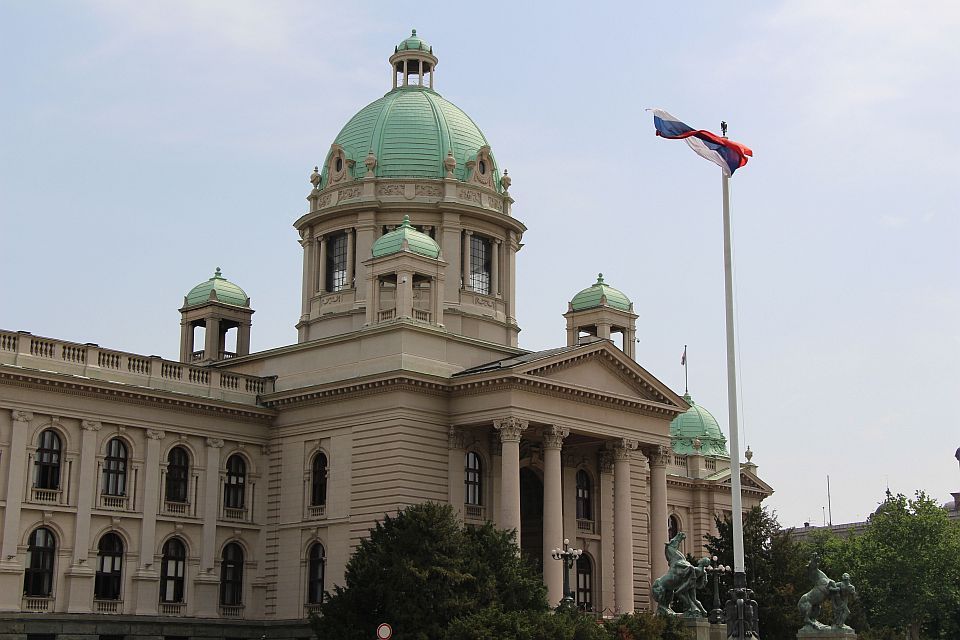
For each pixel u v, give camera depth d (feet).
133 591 256.73
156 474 263.49
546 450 268.21
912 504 428.15
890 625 418.10
